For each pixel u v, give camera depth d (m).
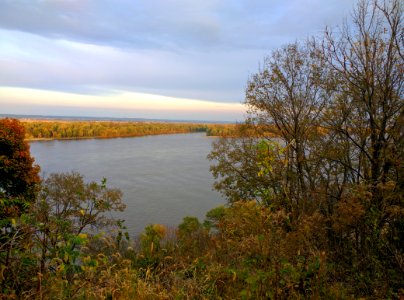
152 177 44.59
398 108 6.36
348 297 3.15
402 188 5.26
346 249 4.34
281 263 3.05
